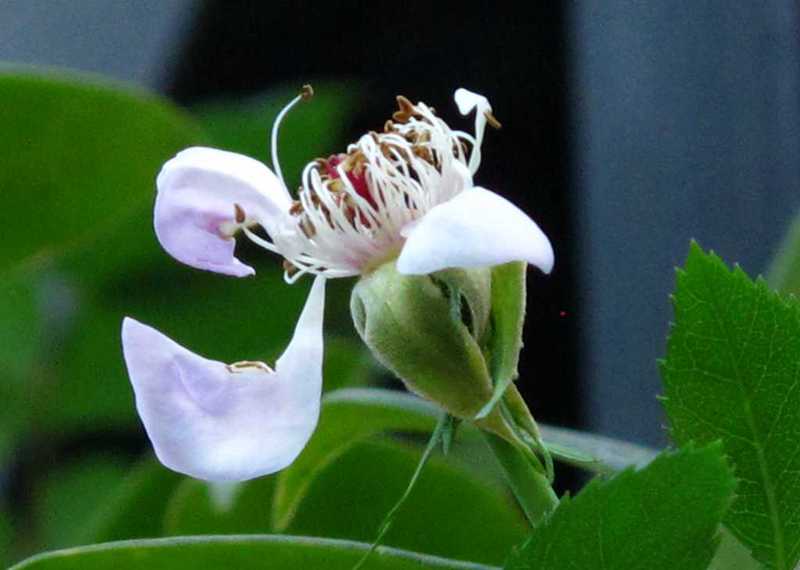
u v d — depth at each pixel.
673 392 0.35
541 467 0.35
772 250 0.62
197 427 0.34
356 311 0.35
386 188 0.36
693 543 0.33
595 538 0.33
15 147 0.48
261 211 0.36
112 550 0.37
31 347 0.66
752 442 0.35
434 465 0.44
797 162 0.63
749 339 0.34
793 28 0.64
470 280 0.34
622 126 0.66
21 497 0.65
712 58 0.65
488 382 0.34
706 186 0.64
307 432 0.34
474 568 0.35
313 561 0.36
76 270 0.65
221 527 0.45
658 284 0.64
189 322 0.66
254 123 0.63
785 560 0.35
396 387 0.58
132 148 0.49
